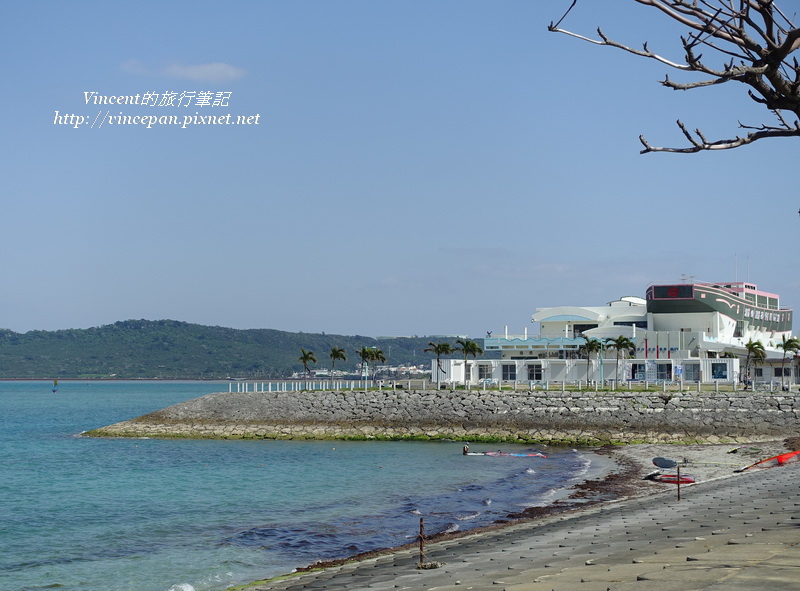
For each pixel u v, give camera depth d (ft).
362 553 130.62
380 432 332.60
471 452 286.66
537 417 320.50
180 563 133.08
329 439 333.01
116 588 117.80
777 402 300.40
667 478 205.05
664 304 453.58
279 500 195.93
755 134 34.09
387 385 414.82
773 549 69.36
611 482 207.21
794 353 416.05
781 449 251.80
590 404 316.81
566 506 173.78
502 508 176.86
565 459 263.29
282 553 139.44
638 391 320.09
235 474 244.01
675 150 33.99
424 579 86.58
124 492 212.64
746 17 31.24
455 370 433.07
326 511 179.73
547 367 424.05
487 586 71.36
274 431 342.85
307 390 365.40
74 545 147.64
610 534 107.86
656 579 58.59
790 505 116.37
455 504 184.34
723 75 31.63
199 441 339.77
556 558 88.58
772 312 527.40
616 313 499.92
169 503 194.39
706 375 396.57
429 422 332.60
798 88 31.94
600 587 59.00
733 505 126.72
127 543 148.97
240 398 361.30
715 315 450.30
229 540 150.30
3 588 118.32
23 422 517.55
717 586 51.06
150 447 322.96
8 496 207.72
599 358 416.67
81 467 267.18
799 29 30.66
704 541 83.97
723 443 292.20
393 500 192.54
